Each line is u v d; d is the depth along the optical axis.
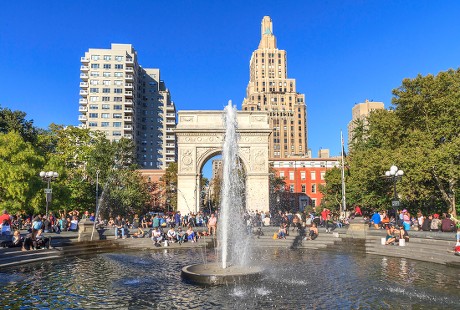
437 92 46.00
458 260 22.02
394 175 34.16
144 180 85.12
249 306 14.38
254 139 60.50
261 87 190.38
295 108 179.88
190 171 59.69
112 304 14.74
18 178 44.94
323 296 15.71
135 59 133.12
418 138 45.00
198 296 15.81
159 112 143.00
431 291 16.28
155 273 21.06
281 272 21.02
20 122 63.66
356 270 21.47
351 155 69.19
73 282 18.66
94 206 65.31
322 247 32.16
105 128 123.56
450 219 29.69
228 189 25.72
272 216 60.56
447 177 43.06
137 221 44.44
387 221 39.53
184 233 35.50
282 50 194.38
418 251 25.47
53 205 50.66
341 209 73.06
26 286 17.77
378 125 52.81
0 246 25.78
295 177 111.50
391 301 14.83
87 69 125.00
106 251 31.30
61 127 70.31
